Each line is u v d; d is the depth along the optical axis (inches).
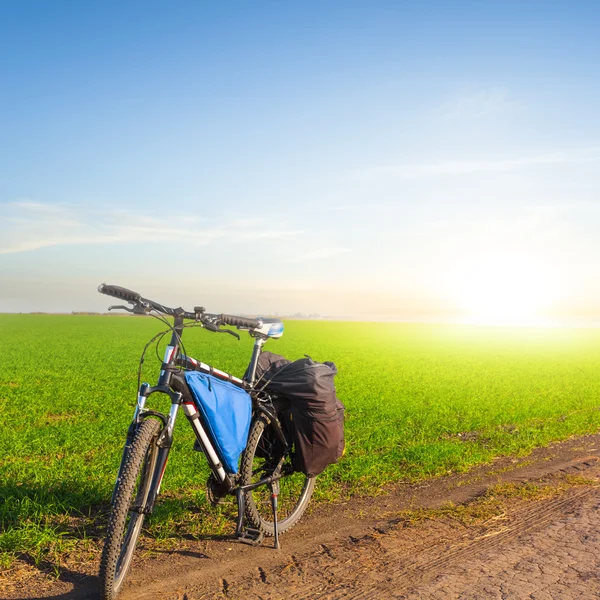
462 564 199.8
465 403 660.7
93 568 193.6
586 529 236.8
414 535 229.3
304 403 224.4
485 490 303.6
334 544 220.8
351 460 356.8
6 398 665.0
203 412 192.7
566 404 657.6
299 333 3708.2
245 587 181.3
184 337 2758.4
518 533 232.2
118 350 1685.5
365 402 648.4
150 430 173.9
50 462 359.6
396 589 180.1
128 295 180.5
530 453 405.4
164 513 242.7
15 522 229.3
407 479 328.2
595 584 184.2
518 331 5442.9
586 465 366.3
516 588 180.4
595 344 3034.0
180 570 194.2
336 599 173.5
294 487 292.7
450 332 4746.6
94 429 474.6
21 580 183.2
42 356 1428.4
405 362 1476.4
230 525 239.1
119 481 165.3
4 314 6599.4
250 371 229.3
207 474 326.0
